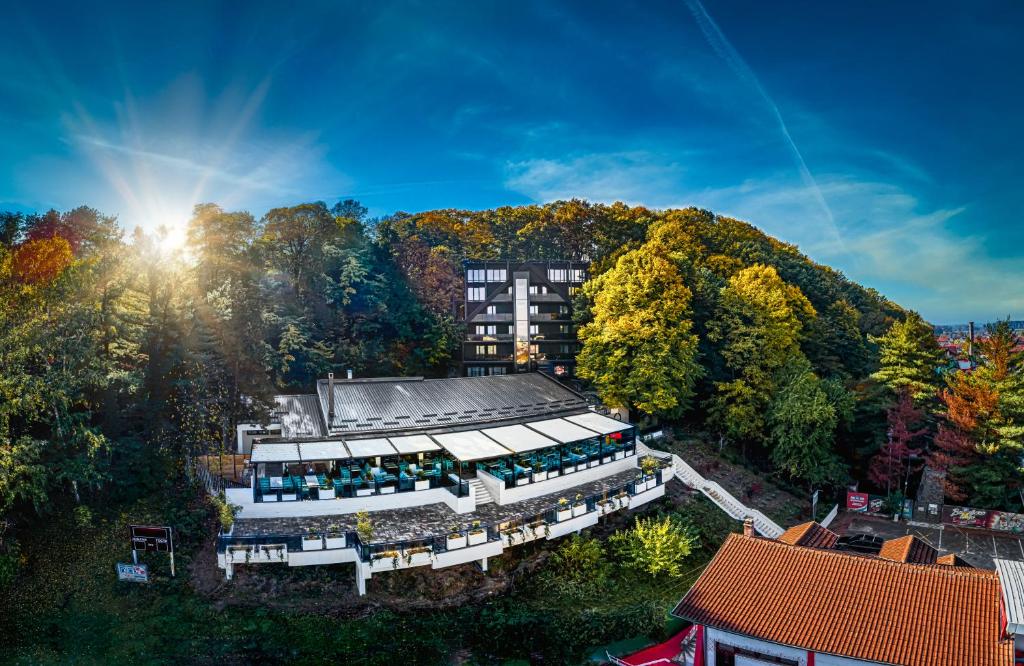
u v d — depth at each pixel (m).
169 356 45.81
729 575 34.56
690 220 120.75
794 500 62.25
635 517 51.00
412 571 41.12
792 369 69.75
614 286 69.12
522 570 43.66
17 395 38.91
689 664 35.72
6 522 37.94
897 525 61.00
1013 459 61.31
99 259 47.41
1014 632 27.45
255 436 51.19
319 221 78.75
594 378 68.00
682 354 64.88
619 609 41.44
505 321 80.06
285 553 38.34
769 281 82.12
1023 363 63.75
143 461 44.06
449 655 36.22
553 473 50.47
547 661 36.69
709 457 65.12
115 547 40.00
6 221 62.56
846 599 31.84
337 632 36.31
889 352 72.00
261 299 58.19
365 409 55.78
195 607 36.53
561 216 106.44
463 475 50.25
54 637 34.34
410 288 79.00
